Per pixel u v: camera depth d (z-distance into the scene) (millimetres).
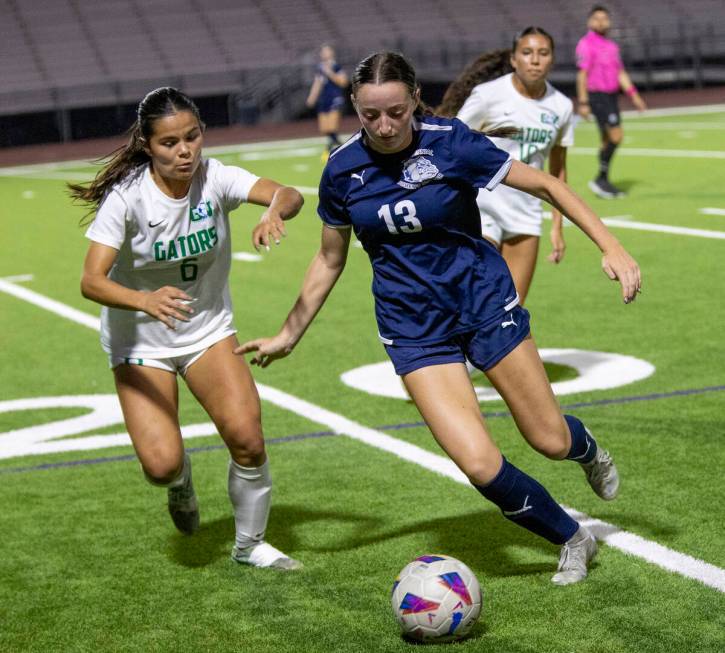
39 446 9984
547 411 6312
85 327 14805
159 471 6781
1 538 7863
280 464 9117
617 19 58938
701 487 8047
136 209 6520
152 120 6242
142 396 6867
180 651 6023
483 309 6223
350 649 5898
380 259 6305
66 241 22516
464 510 7898
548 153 10617
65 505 8477
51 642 6223
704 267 16234
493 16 58250
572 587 6477
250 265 18781
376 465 8969
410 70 5793
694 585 6441
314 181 29484
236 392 6852
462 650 5801
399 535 7508
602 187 23766
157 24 53969
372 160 6074
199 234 6672
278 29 55188
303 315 6711
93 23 53219
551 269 16797
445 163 6043
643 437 9227
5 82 50344
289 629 6195
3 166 41281
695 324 13062
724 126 38438
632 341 12492
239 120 51062
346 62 53469
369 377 11617
